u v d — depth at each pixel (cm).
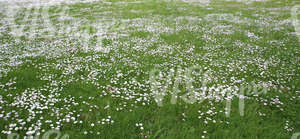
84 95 645
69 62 928
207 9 2630
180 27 1717
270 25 1772
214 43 1305
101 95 643
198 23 1875
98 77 782
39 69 838
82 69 857
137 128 511
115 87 709
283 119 566
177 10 2578
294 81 790
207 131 510
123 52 1104
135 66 895
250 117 562
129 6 2906
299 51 1149
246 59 1023
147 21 1966
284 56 1070
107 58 1010
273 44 1273
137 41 1318
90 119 533
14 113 529
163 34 1490
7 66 847
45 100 595
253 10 2519
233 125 533
